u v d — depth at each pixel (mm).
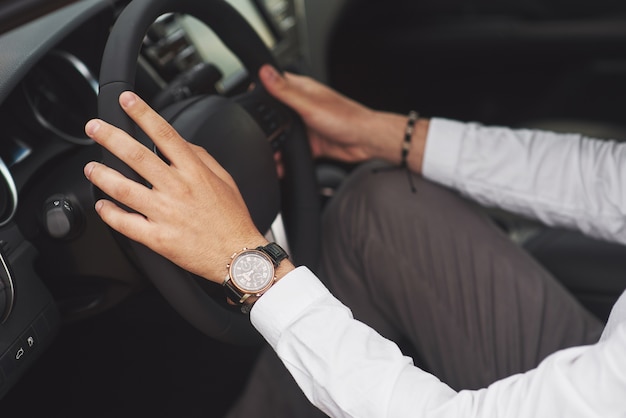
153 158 694
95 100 1020
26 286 821
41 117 955
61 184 835
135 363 1312
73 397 1245
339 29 1752
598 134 1750
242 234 750
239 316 858
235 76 1300
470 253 1039
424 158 1087
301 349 737
